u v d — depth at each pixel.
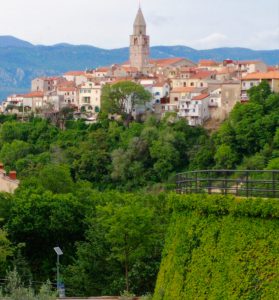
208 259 78.81
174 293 85.38
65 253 149.88
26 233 149.75
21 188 167.50
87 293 132.50
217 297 76.25
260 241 72.81
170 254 89.88
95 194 169.75
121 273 134.25
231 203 76.88
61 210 149.00
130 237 128.88
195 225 82.31
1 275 132.88
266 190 75.00
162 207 151.12
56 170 180.75
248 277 73.00
